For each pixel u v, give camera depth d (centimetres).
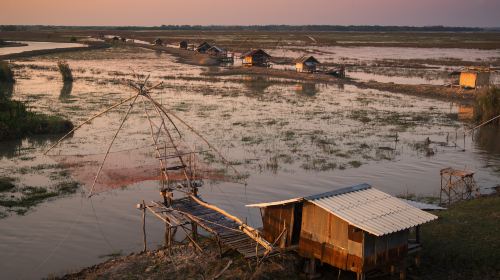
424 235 1662
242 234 1572
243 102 4841
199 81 6506
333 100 5062
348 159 2822
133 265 1470
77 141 3134
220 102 4816
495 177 2542
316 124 3788
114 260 1562
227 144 3106
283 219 1477
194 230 1673
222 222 1652
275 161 2736
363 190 1514
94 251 1675
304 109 4475
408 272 1437
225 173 2503
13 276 1505
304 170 2600
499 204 1970
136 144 3039
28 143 3089
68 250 1678
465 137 3416
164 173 2173
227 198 2184
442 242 1606
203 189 2291
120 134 3334
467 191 2272
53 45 13025
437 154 2975
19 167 2569
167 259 1511
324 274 1422
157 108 2116
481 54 11244
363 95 5462
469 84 5400
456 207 1978
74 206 2061
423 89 5591
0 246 1697
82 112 4088
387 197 1472
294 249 1455
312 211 1401
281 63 9031
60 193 2202
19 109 3397
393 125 3791
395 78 6925
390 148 3078
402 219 1330
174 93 5362
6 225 1864
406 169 2655
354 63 8975
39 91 5269
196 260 1493
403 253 1382
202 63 8788
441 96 5306
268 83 6456
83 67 7969
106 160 2644
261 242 1430
